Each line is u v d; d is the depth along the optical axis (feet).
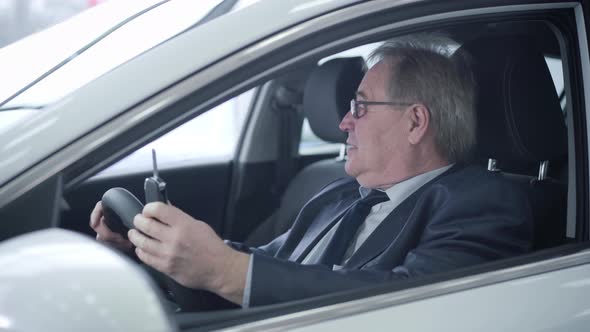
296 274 4.48
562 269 4.26
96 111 3.67
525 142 5.55
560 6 4.60
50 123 3.67
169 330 2.38
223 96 3.83
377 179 5.73
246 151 9.49
